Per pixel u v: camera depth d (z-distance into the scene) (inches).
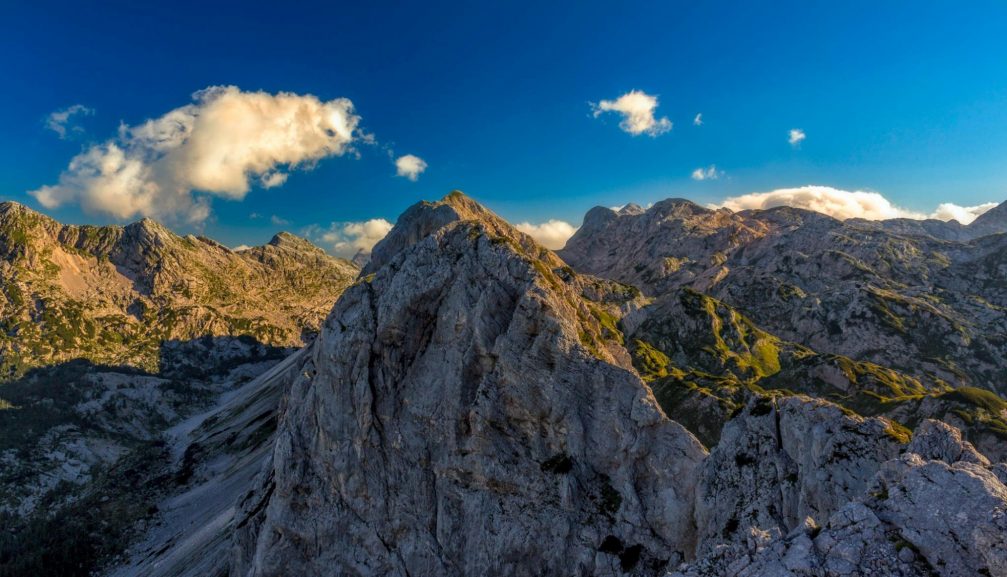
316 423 2925.7
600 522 2308.1
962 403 4542.3
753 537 1222.9
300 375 3280.0
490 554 2428.6
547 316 2679.6
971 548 1010.7
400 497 2679.6
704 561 1242.6
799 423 1951.3
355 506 2719.0
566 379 2566.4
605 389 2529.5
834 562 1076.5
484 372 2728.8
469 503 2554.1
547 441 2539.4
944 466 1181.1
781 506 1840.6
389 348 2923.2
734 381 5615.2
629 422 2438.5
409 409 2817.4
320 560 2687.0
